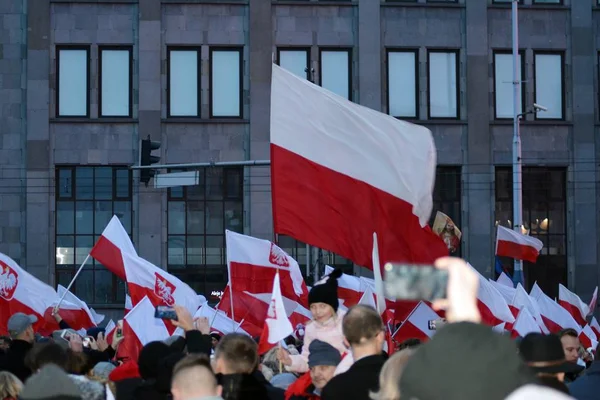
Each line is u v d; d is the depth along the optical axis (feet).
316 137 39.96
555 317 74.64
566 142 159.84
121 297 153.99
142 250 153.28
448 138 158.10
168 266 154.81
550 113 160.45
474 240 157.17
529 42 160.25
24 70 154.71
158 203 153.89
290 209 39.91
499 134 158.92
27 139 153.58
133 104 155.43
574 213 159.53
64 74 155.63
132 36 156.04
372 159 39.19
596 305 158.40
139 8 155.84
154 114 154.81
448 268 11.41
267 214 154.92
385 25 158.10
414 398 9.92
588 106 160.45
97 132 154.51
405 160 38.70
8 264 62.69
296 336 63.98
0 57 154.10
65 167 154.81
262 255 61.57
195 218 155.33
